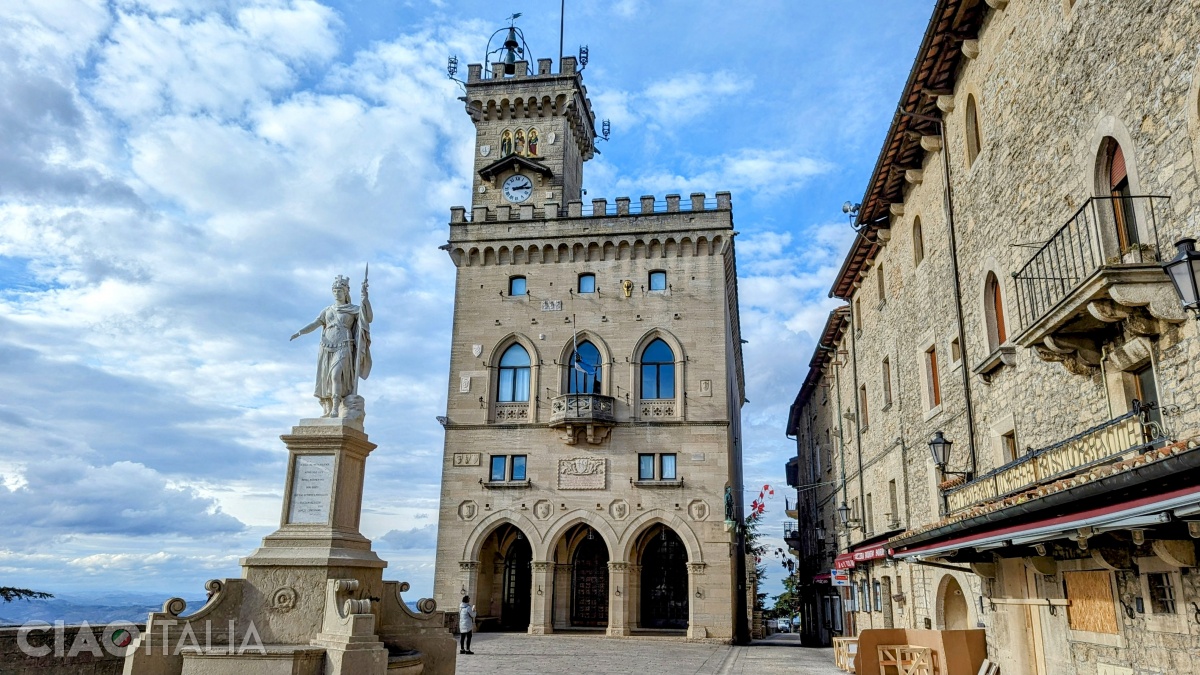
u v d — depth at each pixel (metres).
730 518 39.62
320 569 15.30
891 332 28.67
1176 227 11.36
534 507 40.97
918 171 24.58
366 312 18.22
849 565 29.50
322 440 16.45
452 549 41.12
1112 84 13.18
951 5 19.03
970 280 20.28
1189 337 11.13
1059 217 15.27
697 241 43.25
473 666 24.58
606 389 42.09
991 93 18.70
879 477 31.25
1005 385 18.17
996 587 18.75
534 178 48.09
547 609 39.81
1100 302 11.88
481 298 44.34
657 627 43.22
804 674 24.33
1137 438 11.90
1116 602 13.28
